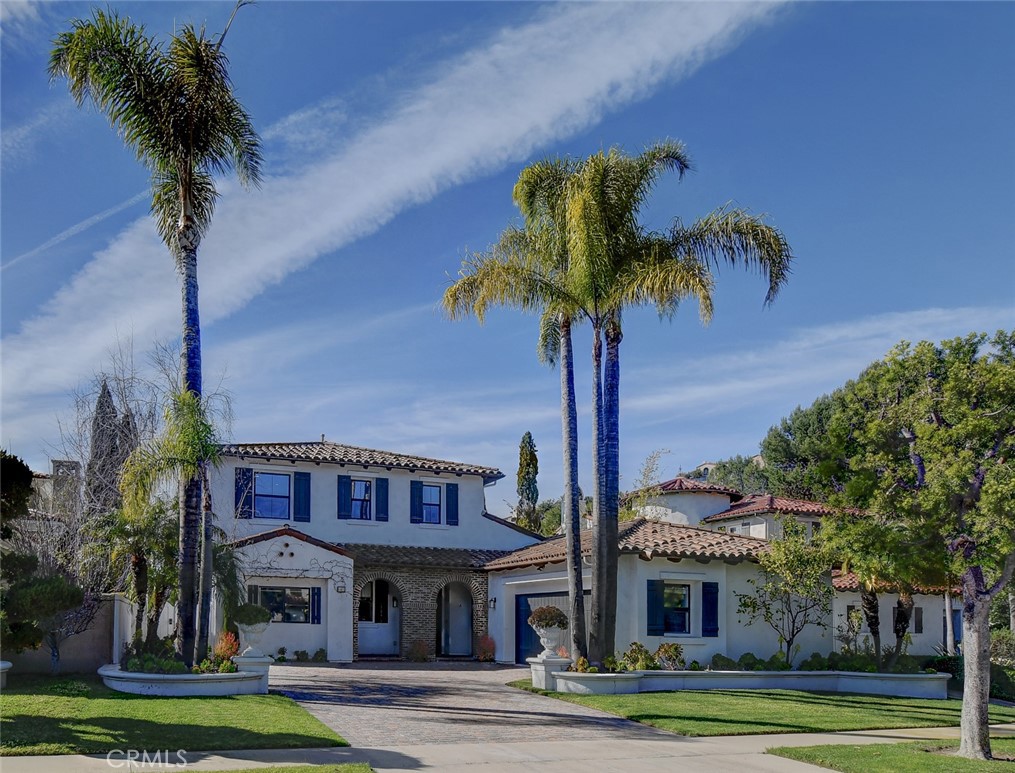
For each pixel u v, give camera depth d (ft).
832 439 56.95
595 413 73.26
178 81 64.08
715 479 224.53
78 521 80.07
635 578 80.33
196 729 45.83
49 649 65.05
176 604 74.38
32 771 36.40
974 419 49.29
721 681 75.20
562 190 73.20
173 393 64.39
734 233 72.74
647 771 42.39
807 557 76.02
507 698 66.39
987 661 50.72
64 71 63.00
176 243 69.62
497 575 104.27
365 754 43.32
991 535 48.29
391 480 111.96
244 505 103.09
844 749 49.34
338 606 96.63
